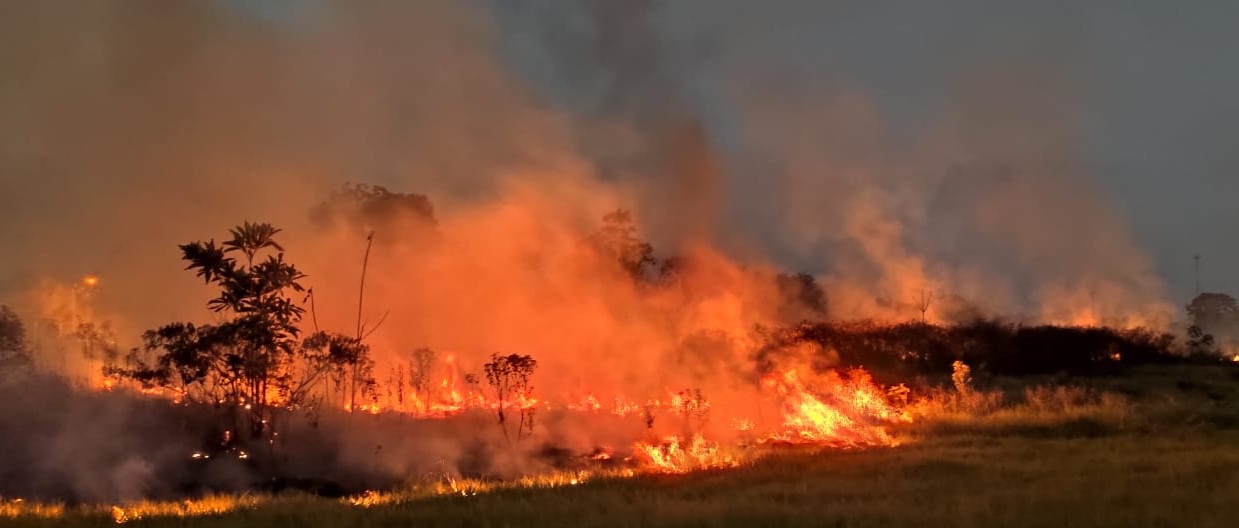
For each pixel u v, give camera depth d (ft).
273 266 48.93
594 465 48.37
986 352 103.55
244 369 47.32
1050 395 70.28
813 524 29.43
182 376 47.55
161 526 33.19
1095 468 40.29
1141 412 61.77
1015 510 30.45
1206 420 59.88
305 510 34.73
